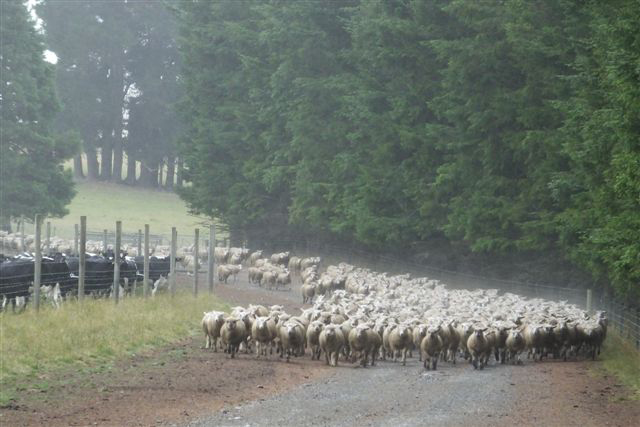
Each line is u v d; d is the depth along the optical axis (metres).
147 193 118.19
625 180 19.72
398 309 30.20
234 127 69.81
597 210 25.50
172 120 118.56
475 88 41.69
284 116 62.31
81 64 116.75
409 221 48.62
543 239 38.16
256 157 66.62
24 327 21.38
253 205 67.00
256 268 45.34
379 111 51.69
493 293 36.84
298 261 53.72
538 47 37.03
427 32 47.12
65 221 87.69
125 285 31.92
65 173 75.31
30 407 15.48
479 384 19.97
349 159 52.69
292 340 22.77
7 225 71.44
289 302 37.94
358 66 55.22
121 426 14.45
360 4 57.00
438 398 17.84
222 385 18.52
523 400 17.94
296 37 59.56
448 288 47.59
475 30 44.97
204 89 73.88
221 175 69.62
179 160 117.19
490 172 41.31
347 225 53.09
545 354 26.12
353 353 23.17
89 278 30.17
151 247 53.06
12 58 74.75
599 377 21.78
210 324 23.50
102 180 123.69
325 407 16.52
